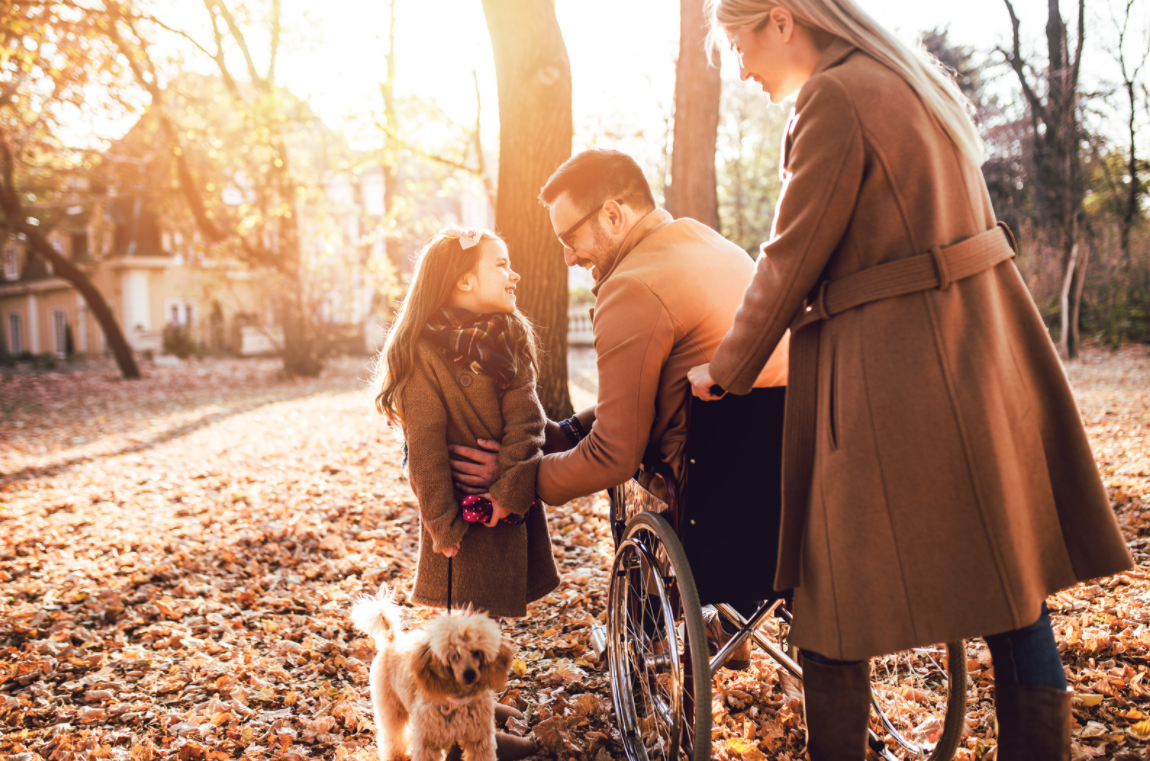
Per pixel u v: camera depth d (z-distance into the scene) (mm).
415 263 2326
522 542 2270
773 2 1721
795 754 2389
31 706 3020
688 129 9148
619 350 2006
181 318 33438
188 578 4578
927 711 2285
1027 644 1679
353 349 26031
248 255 18828
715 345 2016
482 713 2061
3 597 4297
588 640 3291
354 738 2664
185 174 17156
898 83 1598
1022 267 17375
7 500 6852
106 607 4047
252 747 2611
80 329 34625
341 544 5090
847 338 1628
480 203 28922
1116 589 3398
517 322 2279
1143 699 2471
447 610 2207
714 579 2004
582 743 2479
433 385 2172
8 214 18141
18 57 11602
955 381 1548
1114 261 17766
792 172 1654
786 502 1725
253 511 6090
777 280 1646
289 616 3943
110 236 29750
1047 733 1615
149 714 2904
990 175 19578
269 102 15234
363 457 8172
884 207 1575
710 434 1958
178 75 16953
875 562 1583
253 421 11727
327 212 19062
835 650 1629
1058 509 1698
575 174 2164
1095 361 14906
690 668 2010
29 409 14695
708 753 1841
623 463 1991
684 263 2043
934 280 1547
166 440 10211
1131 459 6070
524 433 2189
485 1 5629
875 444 1577
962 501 1541
